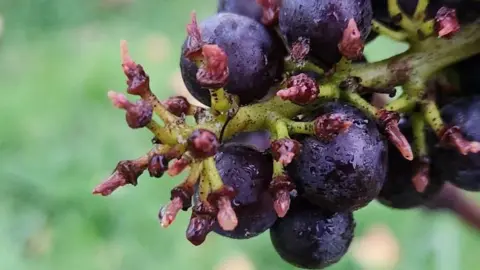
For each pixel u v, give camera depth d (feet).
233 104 0.51
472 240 1.34
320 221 0.56
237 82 0.53
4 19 2.61
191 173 0.48
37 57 2.32
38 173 1.82
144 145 1.91
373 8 0.58
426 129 0.57
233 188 0.51
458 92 0.58
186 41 0.54
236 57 0.53
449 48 0.56
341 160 0.52
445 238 0.94
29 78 2.16
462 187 0.58
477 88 0.58
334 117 0.51
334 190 0.53
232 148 0.54
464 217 0.77
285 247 0.57
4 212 1.74
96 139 1.91
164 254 1.68
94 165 1.86
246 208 0.53
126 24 2.53
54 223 1.74
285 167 0.54
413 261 0.97
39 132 1.94
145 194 1.74
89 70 2.08
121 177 0.48
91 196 1.74
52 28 2.65
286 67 0.55
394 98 0.61
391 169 0.59
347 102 0.54
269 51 0.54
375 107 0.54
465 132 0.56
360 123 0.53
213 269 1.63
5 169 1.81
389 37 0.56
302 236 0.56
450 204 0.77
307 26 0.53
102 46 2.31
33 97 2.05
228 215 0.47
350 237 0.58
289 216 0.56
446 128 0.55
